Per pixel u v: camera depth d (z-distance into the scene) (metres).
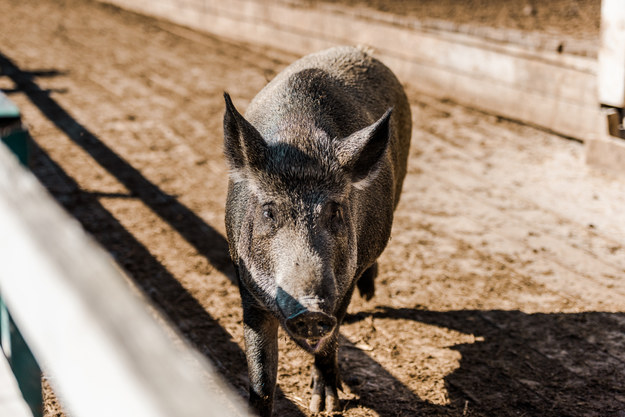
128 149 7.45
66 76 10.20
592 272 5.05
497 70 8.41
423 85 9.51
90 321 1.18
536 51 7.88
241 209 3.15
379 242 3.66
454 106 8.92
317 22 10.99
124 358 1.08
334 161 2.90
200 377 3.80
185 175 6.83
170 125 8.22
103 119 8.35
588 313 4.52
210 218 5.92
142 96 9.31
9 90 9.37
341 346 4.20
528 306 4.62
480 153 7.37
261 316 3.11
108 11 15.78
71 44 12.33
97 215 5.90
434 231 5.72
